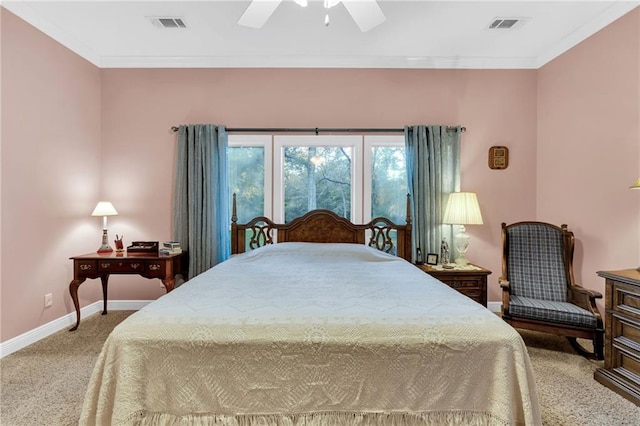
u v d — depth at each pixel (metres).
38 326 2.68
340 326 1.35
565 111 3.05
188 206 3.31
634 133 2.42
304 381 1.31
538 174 3.42
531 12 2.57
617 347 1.96
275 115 3.42
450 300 1.63
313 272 2.33
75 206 3.08
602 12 2.57
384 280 2.07
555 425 1.63
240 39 3.00
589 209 2.80
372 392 1.31
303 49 3.21
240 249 3.37
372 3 1.74
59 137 2.90
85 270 2.86
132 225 3.44
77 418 1.67
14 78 2.49
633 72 2.42
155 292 3.45
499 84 3.43
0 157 2.38
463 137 3.44
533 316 2.46
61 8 2.53
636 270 2.10
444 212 3.35
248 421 1.30
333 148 3.51
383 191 3.52
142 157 3.43
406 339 1.31
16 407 1.76
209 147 3.31
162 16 2.64
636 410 1.75
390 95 3.42
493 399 1.29
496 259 3.46
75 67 3.07
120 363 1.28
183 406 1.29
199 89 3.41
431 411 1.31
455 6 2.49
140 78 3.41
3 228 2.41
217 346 1.30
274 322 1.37
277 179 3.44
